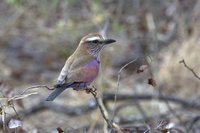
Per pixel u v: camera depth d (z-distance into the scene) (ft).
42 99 51.98
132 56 58.90
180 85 53.21
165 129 30.01
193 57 54.29
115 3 61.11
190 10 58.34
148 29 59.88
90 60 32.27
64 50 62.49
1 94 33.17
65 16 61.82
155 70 45.55
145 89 52.95
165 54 56.44
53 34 63.05
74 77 30.58
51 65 62.08
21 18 64.49
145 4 61.41
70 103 51.70
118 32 58.80
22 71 60.64
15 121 28.99
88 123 47.06
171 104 48.37
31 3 63.00
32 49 63.82
